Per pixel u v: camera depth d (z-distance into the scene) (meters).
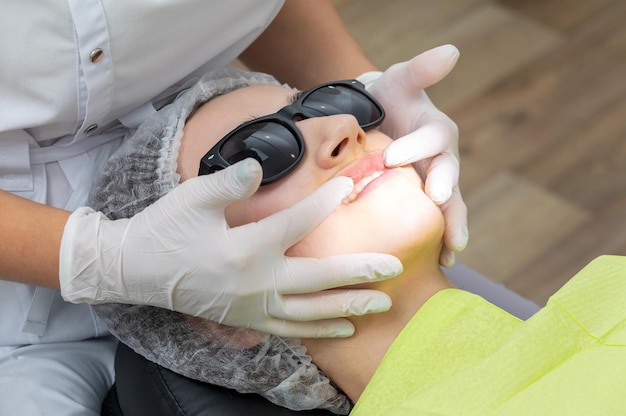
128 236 1.01
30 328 1.20
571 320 0.98
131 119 1.22
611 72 2.48
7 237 1.02
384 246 1.04
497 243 2.06
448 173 1.13
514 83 2.46
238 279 1.00
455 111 2.39
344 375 1.08
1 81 1.06
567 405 0.90
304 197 1.03
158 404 1.10
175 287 1.02
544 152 2.27
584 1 2.73
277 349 1.07
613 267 1.05
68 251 1.01
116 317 1.13
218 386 1.10
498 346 1.00
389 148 1.08
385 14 2.69
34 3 1.02
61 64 1.07
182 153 1.12
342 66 1.41
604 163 2.23
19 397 1.16
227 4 1.16
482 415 0.92
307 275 1.00
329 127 1.05
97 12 1.05
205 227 1.00
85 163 1.22
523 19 2.67
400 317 1.08
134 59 1.12
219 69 1.23
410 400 0.95
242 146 1.05
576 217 2.11
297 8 1.40
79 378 1.22
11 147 1.14
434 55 1.19
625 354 0.94
